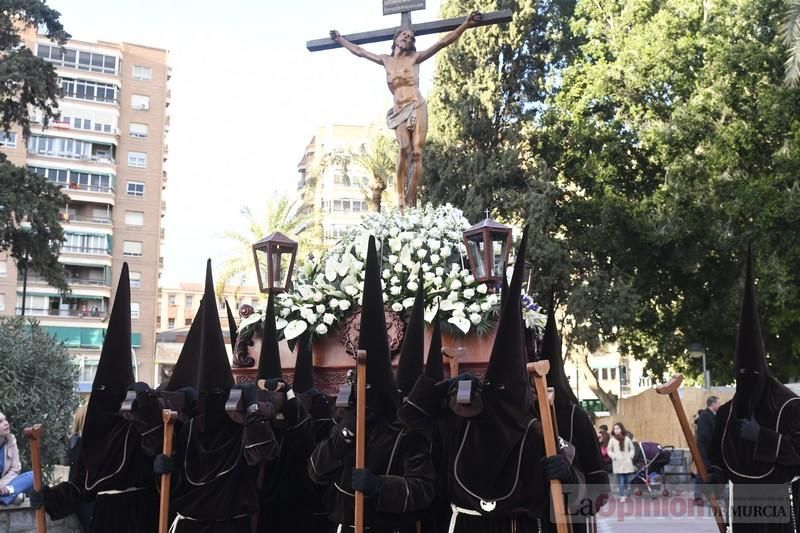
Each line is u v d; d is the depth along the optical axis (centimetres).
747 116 2427
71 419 1171
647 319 2777
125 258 5825
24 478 867
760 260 2316
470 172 2659
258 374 595
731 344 2648
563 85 2842
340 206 6278
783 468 538
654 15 2688
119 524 563
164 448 518
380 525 492
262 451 500
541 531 492
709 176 2428
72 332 5488
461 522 469
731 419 554
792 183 2345
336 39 971
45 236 2647
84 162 5706
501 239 663
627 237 2625
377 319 500
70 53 5762
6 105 2711
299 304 684
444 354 612
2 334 1158
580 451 541
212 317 547
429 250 698
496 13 924
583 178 2778
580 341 2519
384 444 488
